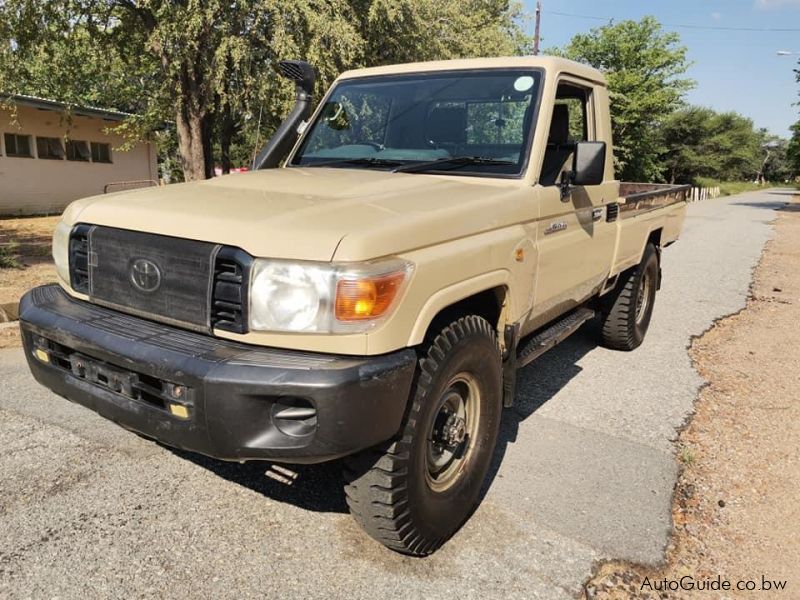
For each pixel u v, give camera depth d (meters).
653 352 5.89
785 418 4.41
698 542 2.97
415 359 2.40
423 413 2.51
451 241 2.65
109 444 3.61
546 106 3.52
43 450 3.51
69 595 2.44
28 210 18.72
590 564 2.78
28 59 13.60
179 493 3.17
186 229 2.43
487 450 3.07
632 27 34.66
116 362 2.44
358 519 2.62
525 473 3.54
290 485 3.29
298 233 2.28
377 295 2.24
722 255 12.30
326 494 3.23
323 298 2.21
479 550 2.84
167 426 2.35
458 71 3.89
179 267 2.45
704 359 5.74
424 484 2.62
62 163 19.59
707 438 4.08
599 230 4.33
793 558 2.88
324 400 2.14
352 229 2.31
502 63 3.79
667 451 3.87
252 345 2.34
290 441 2.22
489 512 3.15
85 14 12.65
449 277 2.55
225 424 2.21
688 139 58.38
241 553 2.74
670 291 8.66
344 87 4.29
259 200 2.71
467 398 2.94
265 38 11.71
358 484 2.52
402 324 2.33
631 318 5.62
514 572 2.71
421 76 4.00
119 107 22.95
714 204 32.56
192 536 2.84
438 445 2.76
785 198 42.94
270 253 2.26
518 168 3.38
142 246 2.55
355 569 2.68
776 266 11.10
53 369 2.76
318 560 2.72
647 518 3.13
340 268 2.21
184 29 11.35
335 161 3.90
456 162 3.53
